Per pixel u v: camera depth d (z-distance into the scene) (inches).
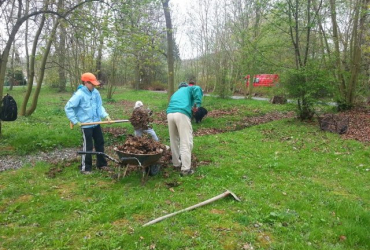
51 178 238.1
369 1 550.3
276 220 169.3
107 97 904.9
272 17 475.2
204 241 148.9
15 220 171.2
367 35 590.6
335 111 617.0
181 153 240.2
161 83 1457.9
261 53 496.4
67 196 203.0
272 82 540.4
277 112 628.7
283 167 263.4
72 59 677.3
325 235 155.9
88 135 248.1
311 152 318.0
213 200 190.7
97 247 143.3
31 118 489.4
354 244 150.0
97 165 262.2
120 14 358.6
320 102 479.2
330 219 171.6
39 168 258.1
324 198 199.6
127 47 394.0
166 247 144.0
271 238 153.0
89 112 247.4
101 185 222.4
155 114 581.3
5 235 155.5
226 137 382.9
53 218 172.6
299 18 463.8
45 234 155.9
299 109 501.0
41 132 369.1
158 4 384.8
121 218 172.6
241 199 196.9
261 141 367.9
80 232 157.1
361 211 178.1
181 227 160.9
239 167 262.8
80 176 241.0
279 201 196.1
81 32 377.4
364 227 162.7
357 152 314.8
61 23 396.8
